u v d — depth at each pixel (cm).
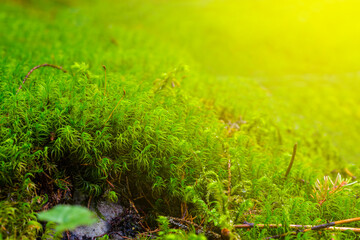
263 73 1142
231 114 488
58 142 250
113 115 286
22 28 870
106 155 272
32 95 298
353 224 260
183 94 402
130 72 526
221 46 1254
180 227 250
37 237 220
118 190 271
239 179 291
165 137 289
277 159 358
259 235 237
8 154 236
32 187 237
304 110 816
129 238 251
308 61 1268
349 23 1470
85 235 240
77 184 260
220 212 240
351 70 1228
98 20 1347
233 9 1652
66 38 852
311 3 1658
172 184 266
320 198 283
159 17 1528
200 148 307
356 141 727
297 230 238
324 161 494
